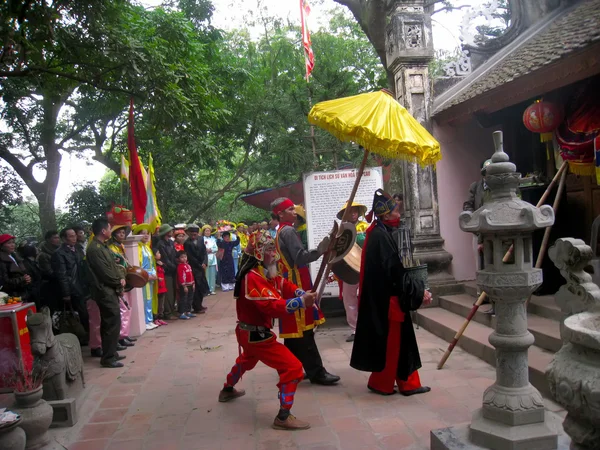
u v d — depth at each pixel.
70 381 4.38
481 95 6.21
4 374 4.33
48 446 3.52
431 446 3.12
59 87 8.82
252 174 16.69
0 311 4.33
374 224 4.50
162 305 8.19
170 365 5.63
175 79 7.38
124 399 4.54
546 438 2.79
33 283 6.89
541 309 5.37
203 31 13.49
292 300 3.52
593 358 1.86
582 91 5.61
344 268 5.81
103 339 5.66
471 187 6.23
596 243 3.91
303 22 9.35
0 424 2.97
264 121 12.09
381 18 8.95
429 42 7.49
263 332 3.75
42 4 5.49
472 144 7.74
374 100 3.51
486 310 5.90
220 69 13.51
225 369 5.39
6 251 6.11
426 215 7.43
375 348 4.29
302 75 14.30
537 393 2.90
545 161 6.93
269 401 4.34
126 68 6.98
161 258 8.40
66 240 6.40
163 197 16.22
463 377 4.62
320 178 7.18
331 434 3.59
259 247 3.64
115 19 7.27
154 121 8.05
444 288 7.15
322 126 3.50
